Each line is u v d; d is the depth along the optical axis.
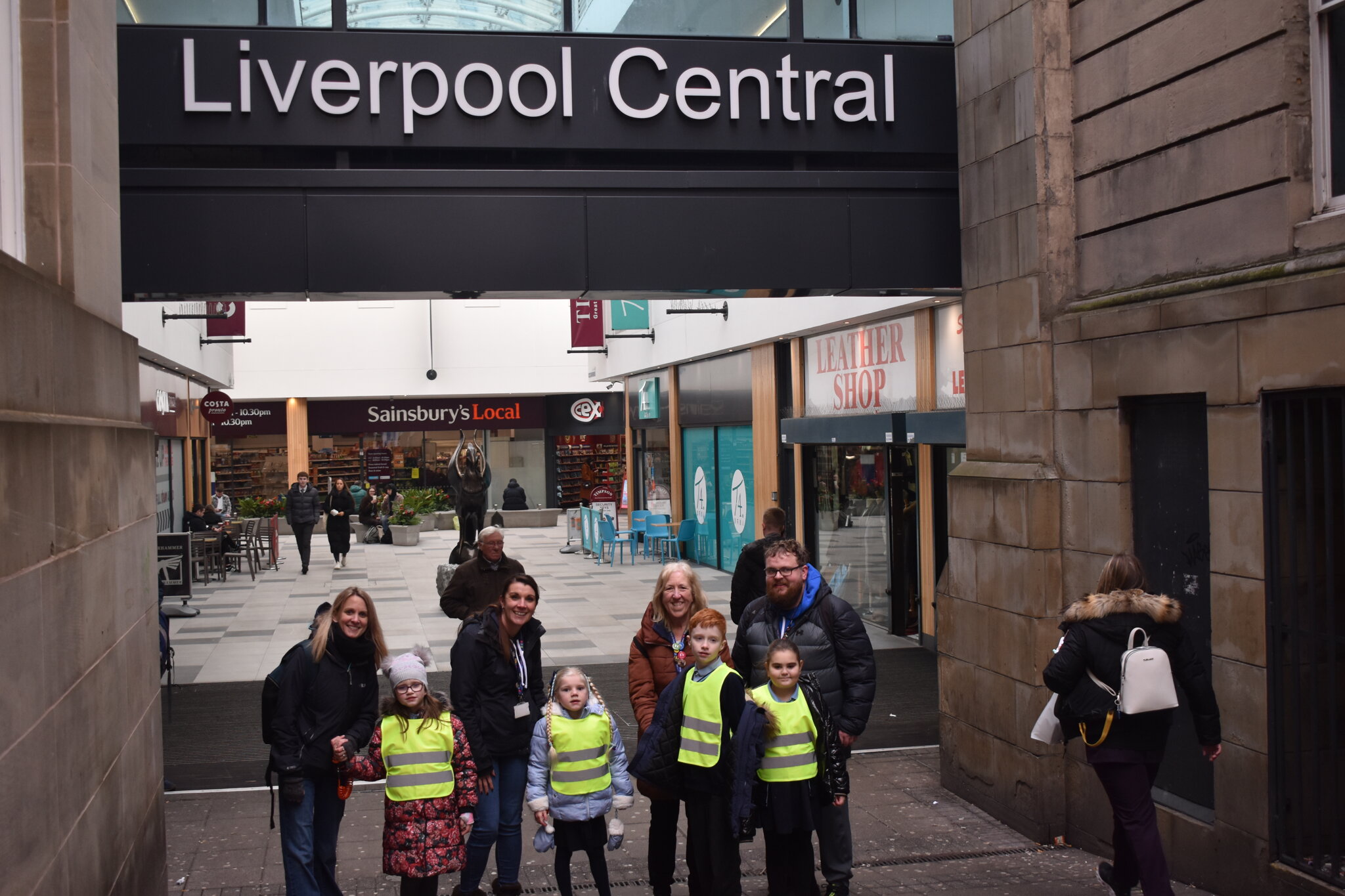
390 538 30.23
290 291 7.54
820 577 5.69
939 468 12.75
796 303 15.41
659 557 23.12
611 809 5.71
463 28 7.72
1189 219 5.91
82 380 4.36
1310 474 5.02
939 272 8.22
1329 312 4.85
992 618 7.29
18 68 4.49
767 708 5.09
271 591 19.59
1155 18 6.09
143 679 5.16
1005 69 7.16
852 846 6.75
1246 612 5.38
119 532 4.67
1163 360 5.92
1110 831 6.40
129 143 7.39
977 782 7.51
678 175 7.90
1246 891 5.42
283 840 5.14
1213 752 4.94
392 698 5.09
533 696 5.66
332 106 7.57
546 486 39.81
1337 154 5.15
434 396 38.66
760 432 18.05
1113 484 6.38
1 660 2.99
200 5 7.51
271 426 37.84
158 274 7.40
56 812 3.51
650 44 7.92
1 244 4.33
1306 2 5.23
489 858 6.73
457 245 7.64
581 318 27.64
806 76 8.10
